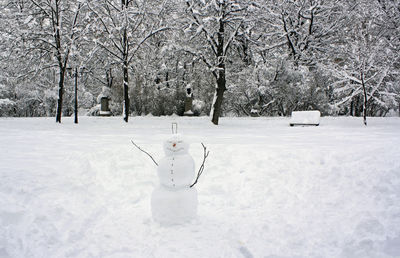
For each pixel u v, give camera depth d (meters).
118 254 3.41
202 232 3.96
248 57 28.64
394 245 3.42
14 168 6.17
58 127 16.89
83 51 25.02
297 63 29.22
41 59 23.03
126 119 22.06
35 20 20.86
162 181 4.21
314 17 30.53
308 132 14.00
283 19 29.19
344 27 29.61
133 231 4.02
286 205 5.00
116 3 23.95
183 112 30.23
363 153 6.89
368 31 22.33
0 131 14.21
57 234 3.83
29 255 3.34
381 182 5.41
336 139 10.56
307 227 4.11
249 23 22.44
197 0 21.33
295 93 26.84
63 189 5.20
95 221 4.39
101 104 29.56
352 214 4.43
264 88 26.55
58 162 6.93
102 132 13.95
